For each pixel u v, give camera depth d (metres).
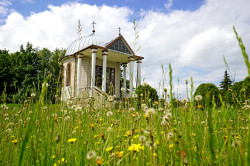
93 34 24.05
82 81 19.77
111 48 18.36
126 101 3.00
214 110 1.09
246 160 0.61
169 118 1.30
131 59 19.06
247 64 0.48
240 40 0.50
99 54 19.78
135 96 2.47
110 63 22.44
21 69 32.59
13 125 2.38
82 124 1.60
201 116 2.07
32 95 2.16
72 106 2.47
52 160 1.47
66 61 22.25
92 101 2.97
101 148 1.71
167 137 1.37
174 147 1.13
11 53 41.94
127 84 22.33
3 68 31.86
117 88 22.25
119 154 1.37
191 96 0.98
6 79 31.95
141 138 1.20
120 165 1.51
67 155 1.61
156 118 0.86
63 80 1.87
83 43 22.61
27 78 24.50
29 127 0.89
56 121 1.72
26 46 39.56
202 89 7.69
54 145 1.53
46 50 22.97
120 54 19.39
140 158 1.42
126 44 19.64
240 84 5.21
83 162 1.40
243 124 2.04
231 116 2.77
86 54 19.69
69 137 1.97
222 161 1.20
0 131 2.00
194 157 1.30
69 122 2.21
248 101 2.95
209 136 0.73
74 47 22.97
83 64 20.20
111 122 2.42
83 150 1.43
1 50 41.38
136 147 1.14
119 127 2.28
